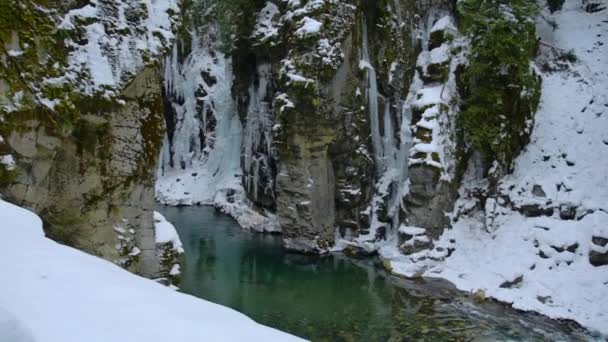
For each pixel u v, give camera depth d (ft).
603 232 37.76
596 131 45.88
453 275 41.60
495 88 47.47
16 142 18.33
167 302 10.89
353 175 50.70
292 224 49.65
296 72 47.62
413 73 55.31
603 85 48.85
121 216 23.57
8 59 18.38
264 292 39.09
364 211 51.29
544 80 51.44
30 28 19.30
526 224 42.45
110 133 22.61
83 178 21.79
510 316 34.96
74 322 8.91
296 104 47.55
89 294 10.23
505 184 46.03
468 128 47.88
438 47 52.03
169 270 26.58
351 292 39.27
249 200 63.57
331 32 48.26
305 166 48.62
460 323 33.55
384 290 39.75
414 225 45.52
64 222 21.24
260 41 54.85
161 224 27.63
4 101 17.99
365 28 53.88
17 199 18.80
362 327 32.65
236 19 58.70
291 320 33.68
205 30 80.07
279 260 47.42
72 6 21.39
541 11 55.98
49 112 19.25
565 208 41.39
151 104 24.53
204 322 10.11
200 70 79.05
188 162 78.48
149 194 24.82
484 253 42.65
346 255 49.03
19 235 13.00
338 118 49.37
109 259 22.84
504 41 45.88
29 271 10.62
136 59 23.15
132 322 9.37
